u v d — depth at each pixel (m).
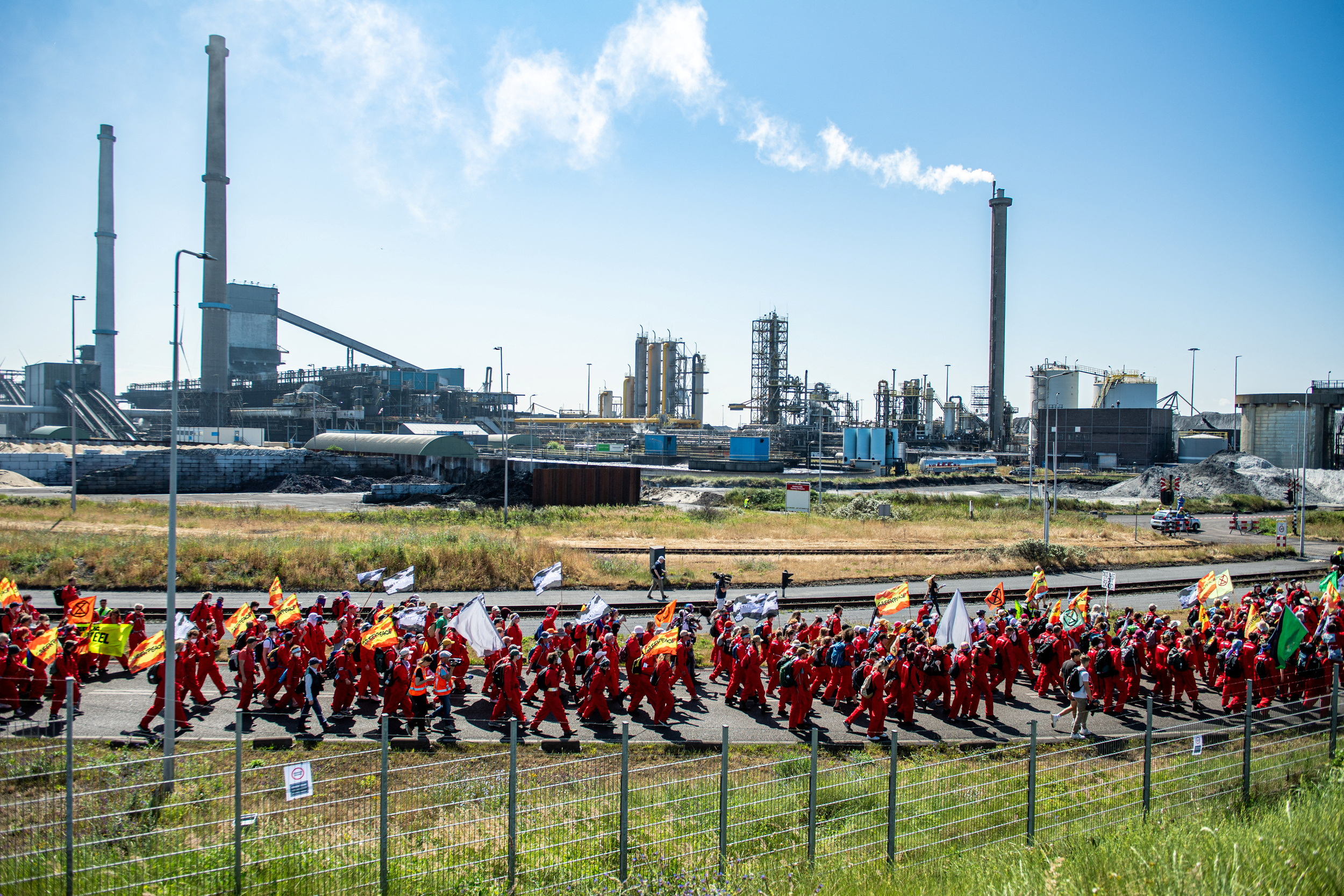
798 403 140.00
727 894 9.52
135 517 51.38
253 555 35.00
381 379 156.62
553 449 142.62
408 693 17.02
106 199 172.50
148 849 10.46
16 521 46.94
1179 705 21.05
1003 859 10.55
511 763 10.34
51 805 11.73
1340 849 10.05
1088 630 22.47
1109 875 9.43
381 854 9.74
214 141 147.38
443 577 34.81
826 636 20.77
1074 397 158.50
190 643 17.89
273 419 150.50
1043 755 16.61
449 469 90.12
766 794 13.26
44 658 17.30
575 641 20.94
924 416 161.88
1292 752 14.95
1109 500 89.38
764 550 46.50
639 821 11.81
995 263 143.12
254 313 192.38
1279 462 115.38
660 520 58.84
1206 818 11.60
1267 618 24.67
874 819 12.28
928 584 30.31
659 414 173.62
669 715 19.19
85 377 150.75
